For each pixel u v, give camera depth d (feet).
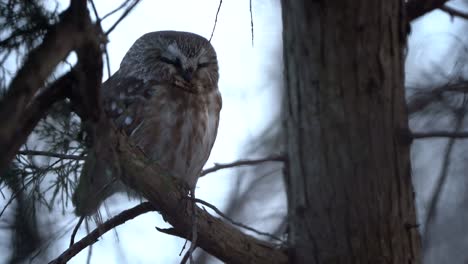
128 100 44.65
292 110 33.68
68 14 24.36
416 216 33.50
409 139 32.45
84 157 28.30
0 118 22.98
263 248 33.63
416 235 33.24
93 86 26.04
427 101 41.70
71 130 28.19
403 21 32.58
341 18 31.81
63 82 26.20
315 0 31.86
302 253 33.45
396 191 32.71
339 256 32.83
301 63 32.89
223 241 32.71
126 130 43.73
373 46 32.04
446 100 43.88
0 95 24.94
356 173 32.55
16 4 25.38
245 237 33.40
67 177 29.17
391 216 32.65
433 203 43.86
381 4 31.83
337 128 32.55
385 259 32.55
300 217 33.55
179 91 45.68
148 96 44.78
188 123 45.16
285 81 33.94
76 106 26.99
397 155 32.60
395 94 32.53
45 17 25.40
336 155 32.68
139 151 30.35
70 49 24.40
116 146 29.17
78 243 31.24
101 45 25.23
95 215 29.63
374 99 32.30
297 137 33.53
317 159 33.01
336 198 32.78
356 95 32.32
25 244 33.06
